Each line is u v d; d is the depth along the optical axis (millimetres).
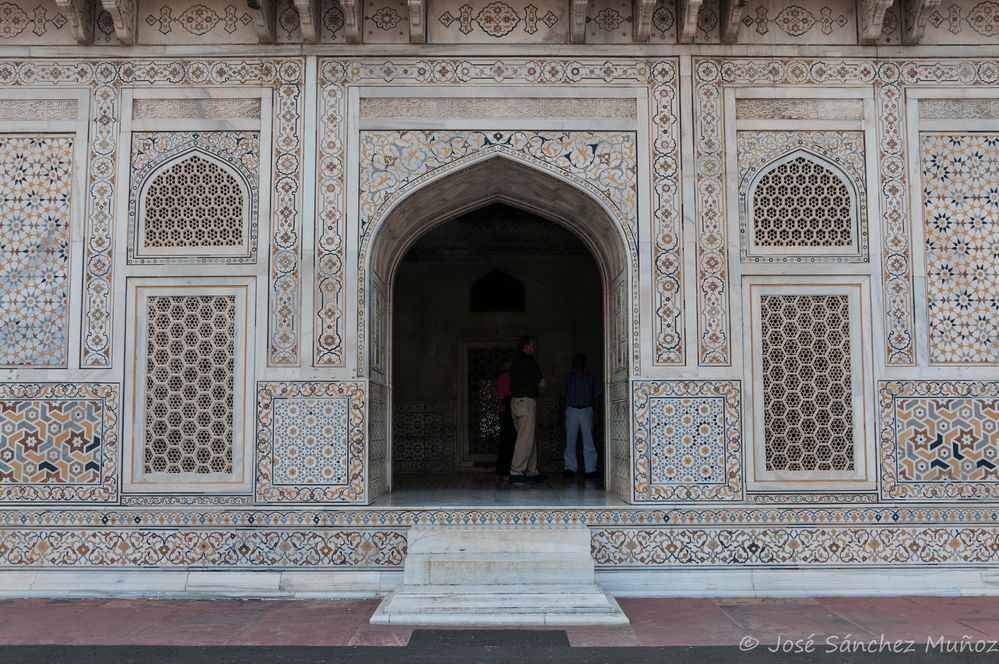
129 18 5613
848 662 3934
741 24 5770
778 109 5734
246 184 5656
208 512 5383
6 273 5574
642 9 5574
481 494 6191
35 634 4426
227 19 5738
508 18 5777
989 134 5695
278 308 5578
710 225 5656
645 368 5562
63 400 5496
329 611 4953
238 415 5516
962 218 5652
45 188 5629
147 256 5605
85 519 5395
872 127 5699
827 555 5398
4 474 5453
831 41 5754
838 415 5535
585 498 5898
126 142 5664
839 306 5609
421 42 5738
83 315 5555
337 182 5664
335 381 5523
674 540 5391
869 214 5652
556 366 9523
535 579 4977
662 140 5711
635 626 4586
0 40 5684
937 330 5586
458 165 5695
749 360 5570
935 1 5484
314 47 5730
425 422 9430
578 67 5754
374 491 5750
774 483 5484
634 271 5633
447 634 4426
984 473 5488
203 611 4949
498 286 9648
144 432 5504
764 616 4789
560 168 5703
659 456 5500
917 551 5406
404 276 9594
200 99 5699
